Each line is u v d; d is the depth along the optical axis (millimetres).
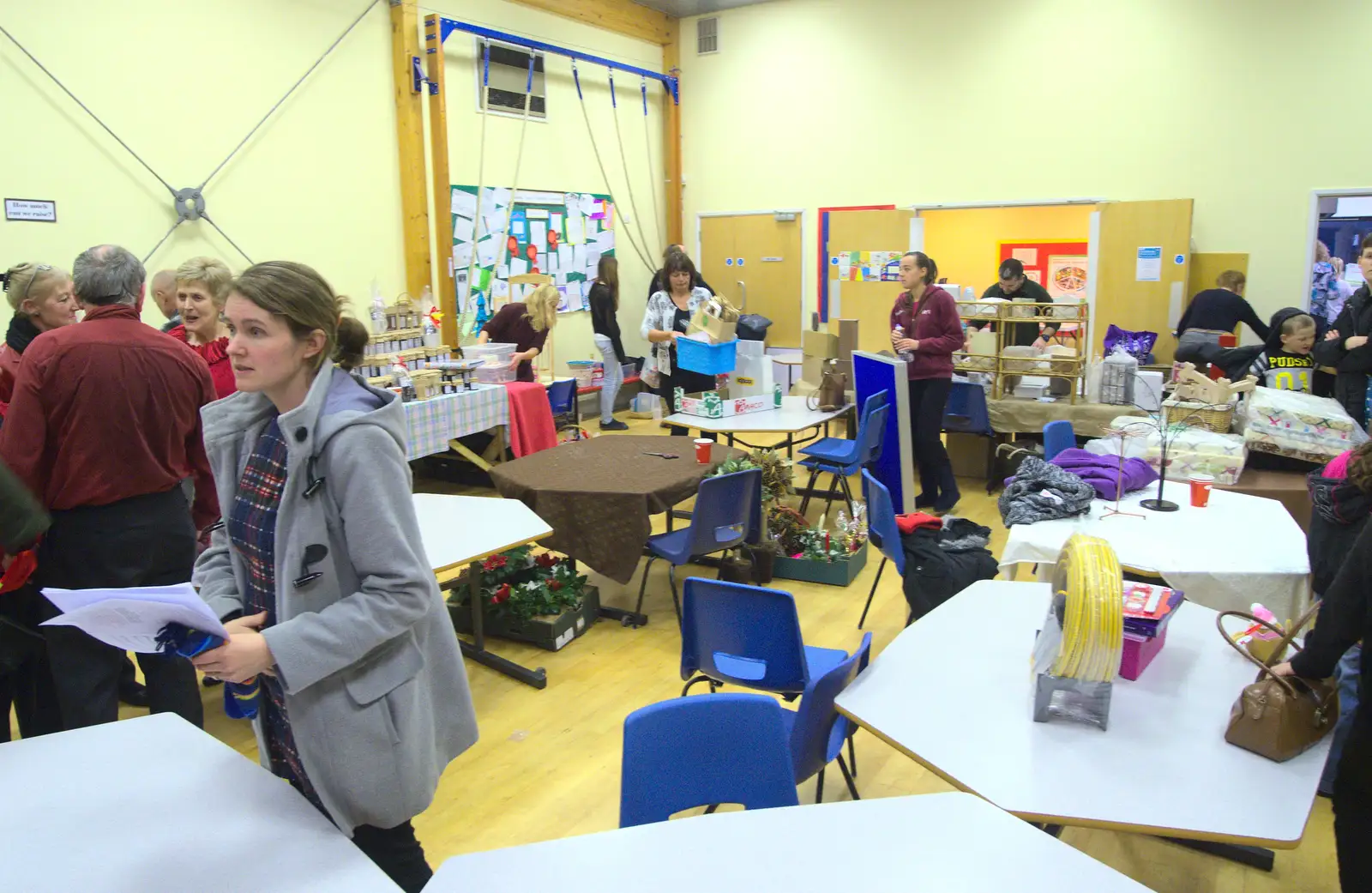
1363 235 6559
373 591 1326
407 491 1385
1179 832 1390
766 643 2297
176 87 5234
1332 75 6488
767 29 8672
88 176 4883
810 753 1938
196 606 1143
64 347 2188
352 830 1427
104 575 2301
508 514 3238
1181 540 2752
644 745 1573
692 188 9398
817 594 4211
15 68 4551
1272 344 5504
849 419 5773
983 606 2260
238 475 1450
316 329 1327
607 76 8445
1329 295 6707
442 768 1560
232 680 1230
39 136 4672
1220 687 1846
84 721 2246
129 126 5031
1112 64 7199
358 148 6344
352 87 6262
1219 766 1558
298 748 1354
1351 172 6539
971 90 7797
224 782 1431
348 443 1313
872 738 3010
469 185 7113
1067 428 4016
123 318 2320
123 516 2312
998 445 5836
